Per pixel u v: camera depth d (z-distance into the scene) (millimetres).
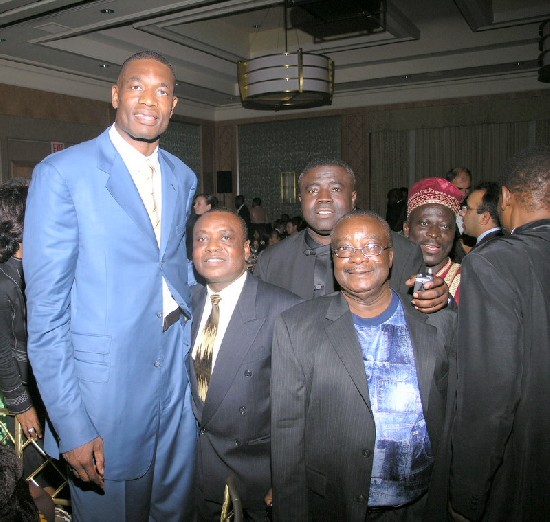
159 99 1589
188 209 1834
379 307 1581
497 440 1413
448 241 2305
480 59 8469
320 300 1664
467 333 1440
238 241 1786
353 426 1517
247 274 1891
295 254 2113
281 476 1606
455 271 2371
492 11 7441
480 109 9672
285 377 1596
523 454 1444
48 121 8711
